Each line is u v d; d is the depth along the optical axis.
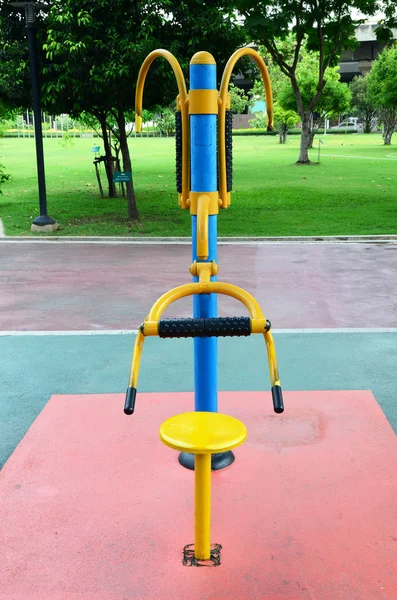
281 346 6.05
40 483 3.53
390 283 8.88
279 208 16.47
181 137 3.18
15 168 29.31
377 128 77.25
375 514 3.21
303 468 3.65
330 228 13.63
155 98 14.30
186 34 12.97
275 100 47.97
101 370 5.46
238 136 69.81
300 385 5.05
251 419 4.30
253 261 10.52
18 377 5.33
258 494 3.39
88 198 18.80
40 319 7.13
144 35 12.09
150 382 5.14
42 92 13.48
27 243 12.65
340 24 24.50
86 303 7.83
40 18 13.35
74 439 4.05
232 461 3.72
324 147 44.91
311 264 10.24
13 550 2.97
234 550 2.93
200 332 2.39
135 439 4.04
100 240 12.88
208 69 3.02
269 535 3.04
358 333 6.47
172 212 16.03
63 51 12.10
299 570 2.80
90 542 3.01
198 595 2.66
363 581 2.73
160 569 2.82
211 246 3.21
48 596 2.67
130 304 7.76
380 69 44.72
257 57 3.23
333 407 4.50
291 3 22.67
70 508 3.29
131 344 6.16
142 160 33.12
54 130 74.50
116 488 3.47
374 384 5.07
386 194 18.72
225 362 5.60
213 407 3.47
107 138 18.34
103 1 11.92
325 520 3.16
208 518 2.80
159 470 3.66
